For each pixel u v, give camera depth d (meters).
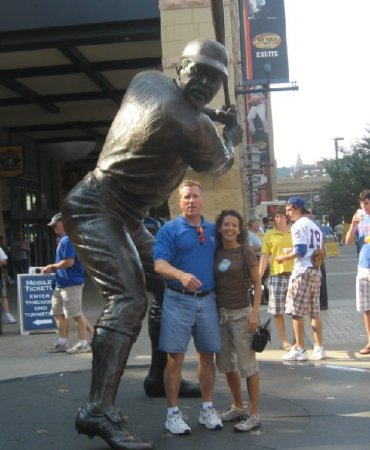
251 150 20.16
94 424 4.66
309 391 6.32
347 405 5.79
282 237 8.84
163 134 4.91
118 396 6.43
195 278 4.73
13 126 24.50
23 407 6.06
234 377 5.33
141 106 4.95
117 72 19.22
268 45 20.06
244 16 19.97
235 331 5.12
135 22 14.56
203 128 5.01
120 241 5.08
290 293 8.06
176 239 5.09
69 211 5.25
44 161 29.72
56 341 10.55
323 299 12.60
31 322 11.73
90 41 14.96
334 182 57.47
